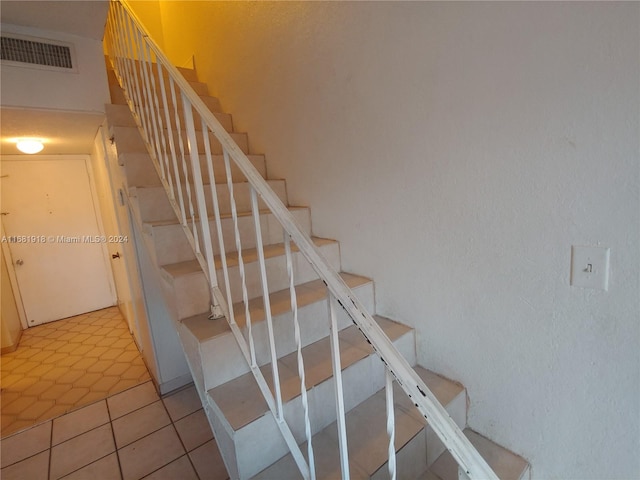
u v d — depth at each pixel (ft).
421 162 4.61
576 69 3.10
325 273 2.52
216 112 8.88
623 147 2.94
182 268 4.90
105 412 7.44
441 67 4.15
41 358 10.34
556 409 3.78
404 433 3.98
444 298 4.69
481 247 4.14
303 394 3.03
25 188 12.85
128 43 6.67
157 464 5.88
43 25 5.89
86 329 12.58
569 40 3.11
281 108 7.05
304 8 6.02
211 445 6.30
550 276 3.59
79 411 7.53
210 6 8.91
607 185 3.07
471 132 3.99
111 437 6.62
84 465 5.93
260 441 3.51
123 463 5.93
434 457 4.29
